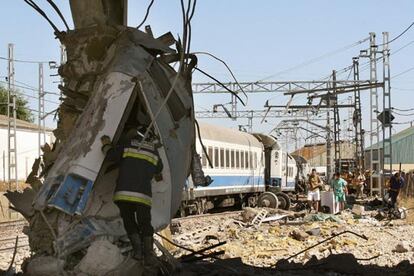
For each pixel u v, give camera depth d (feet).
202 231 60.29
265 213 80.28
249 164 117.70
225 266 25.84
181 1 22.70
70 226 18.47
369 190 148.87
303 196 154.30
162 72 21.80
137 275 18.66
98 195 19.62
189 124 23.00
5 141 162.91
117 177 19.22
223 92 143.74
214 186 98.53
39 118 123.24
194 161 23.63
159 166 19.53
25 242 55.83
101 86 20.13
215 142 99.35
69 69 22.02
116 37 21.71
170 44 23.41
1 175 160.15
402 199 106.01
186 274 22.07
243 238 55.72
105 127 19.22
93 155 18.94
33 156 175.32
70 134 20.17
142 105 20.44
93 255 18.16
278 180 128.77
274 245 49.80
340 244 49.70
